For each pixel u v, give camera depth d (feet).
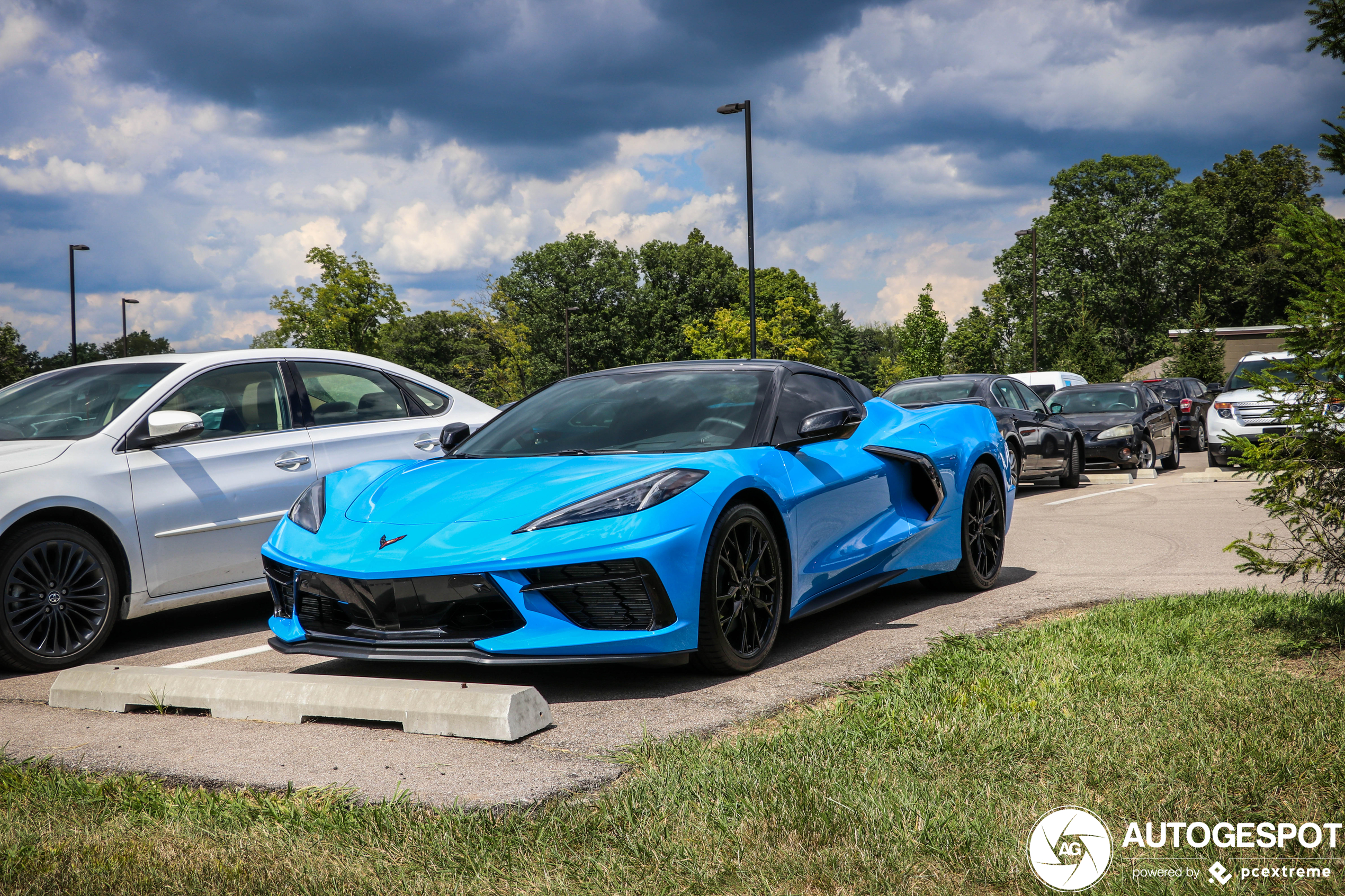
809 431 14.02
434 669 13.38
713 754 9.07
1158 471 46.09
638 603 11.69
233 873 6.88
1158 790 7.83
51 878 6.82
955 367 183.01
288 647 12.68
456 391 21.13
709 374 15.75
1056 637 13.23
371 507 13.12
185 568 16.25
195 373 17.37
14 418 16.96
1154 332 200.23
